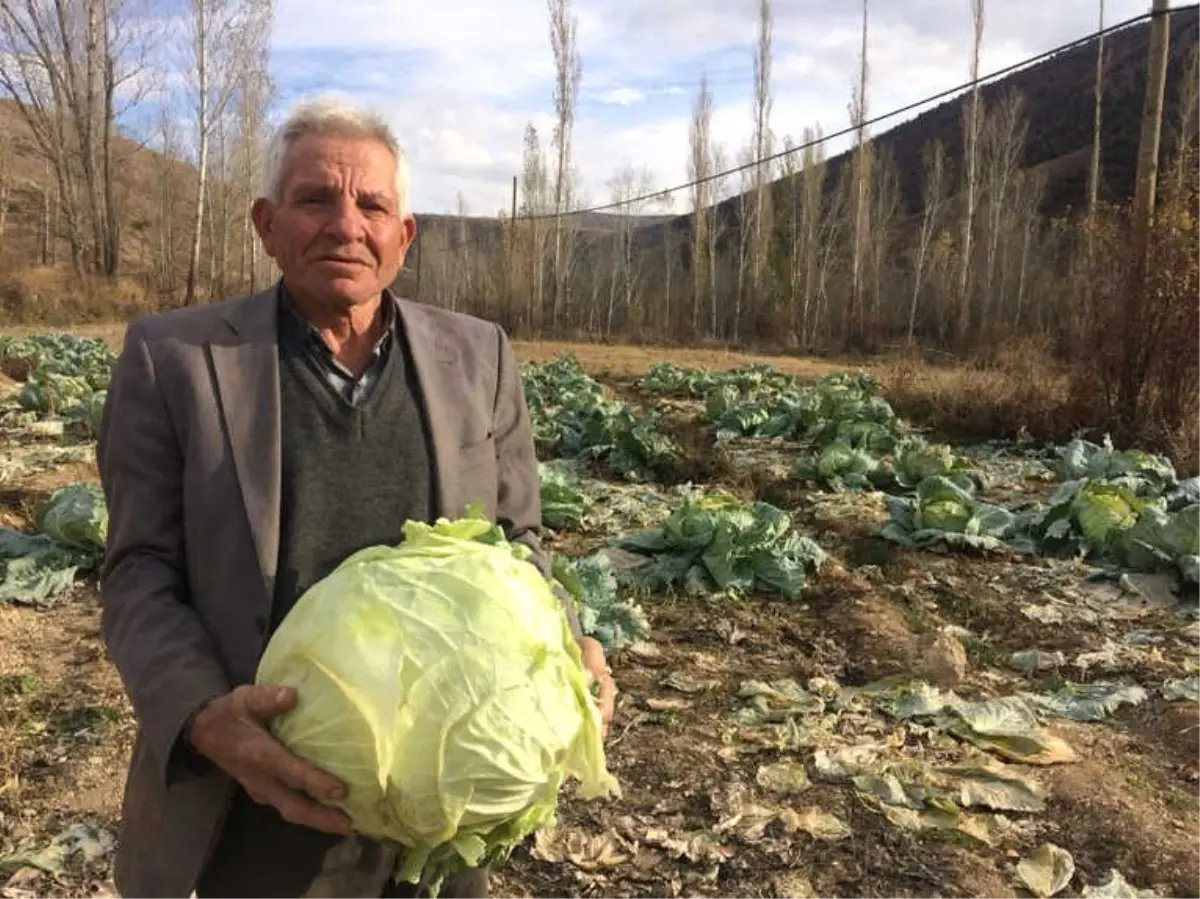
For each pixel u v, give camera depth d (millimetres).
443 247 79688
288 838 2439
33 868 4188
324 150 2385
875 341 47125
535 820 2172
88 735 5328
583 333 49281
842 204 70562
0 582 7605
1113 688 5980
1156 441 13484
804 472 12086
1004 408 16469
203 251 66688
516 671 2029
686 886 4168
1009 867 4281
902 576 8336
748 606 7605
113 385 2404
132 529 2309
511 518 2793
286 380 2441
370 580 2084
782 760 5160
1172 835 4445
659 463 12781
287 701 1962
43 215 69500
